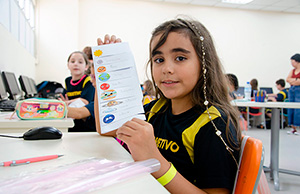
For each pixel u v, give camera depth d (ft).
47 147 1.97
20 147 1.96
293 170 7.48
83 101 5.88
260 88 19.16
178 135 2.18
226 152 1.79
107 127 1.82
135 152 1.63
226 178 1.72
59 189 1.05
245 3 18.72
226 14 19.84
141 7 18.43
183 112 2.32
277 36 20.63
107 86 1.93
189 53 2.13
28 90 8.99
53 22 16.40
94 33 17.71
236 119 2.20
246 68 20.29
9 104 5.32
